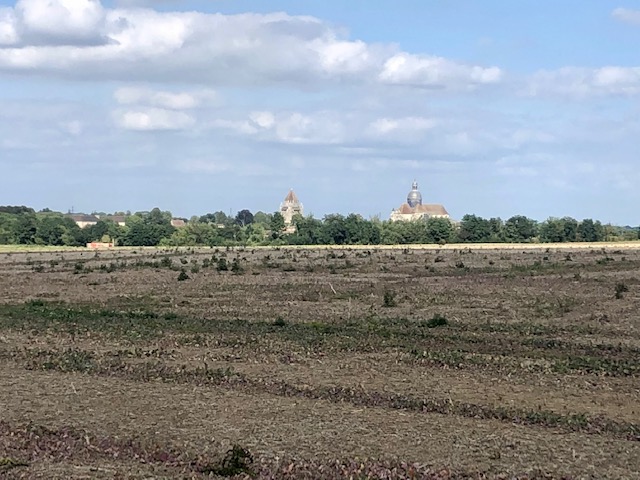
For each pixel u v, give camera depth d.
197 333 40.41
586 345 36.88
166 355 34.06
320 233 182.38
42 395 26.39
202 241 182.50
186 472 18.48
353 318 46.97
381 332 40.66
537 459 19.66
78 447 20.53
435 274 78.50
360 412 24.14
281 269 87.06
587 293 57.81
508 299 55.75
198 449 20.30
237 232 192.12
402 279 73.12
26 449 20.36
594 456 19.97
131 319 46.31
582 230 189.25
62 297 61.84
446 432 21.94
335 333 40.41
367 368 31.11
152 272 83.75
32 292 66.00
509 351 35.12
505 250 132.00
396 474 18.38
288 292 62.75
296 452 20.05
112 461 19.39
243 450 19.41
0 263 107.69
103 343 37.41
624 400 26.09
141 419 23.31
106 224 196.88
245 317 47.94
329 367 31.34
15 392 26.83
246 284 69.56
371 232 182.00
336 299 57.69
